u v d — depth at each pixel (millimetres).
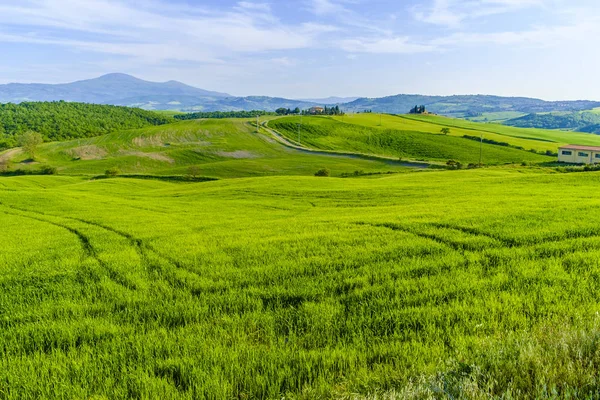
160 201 39219
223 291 8484
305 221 19125
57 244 15438
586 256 9227
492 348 4832
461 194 32000
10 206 33312
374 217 18641
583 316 5828
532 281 7855
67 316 7531
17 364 5609
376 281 8492
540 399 3672
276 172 103188
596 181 36375
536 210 17031
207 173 101500
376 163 117000
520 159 134500
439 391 3973
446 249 10773
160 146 152375
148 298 8266
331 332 6176
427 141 169375
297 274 9375
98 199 40094
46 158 134375
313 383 4629
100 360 5570
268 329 6383
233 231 17109
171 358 5426
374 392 4215
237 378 4801
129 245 14695
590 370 4105
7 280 10047
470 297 7195
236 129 189250
